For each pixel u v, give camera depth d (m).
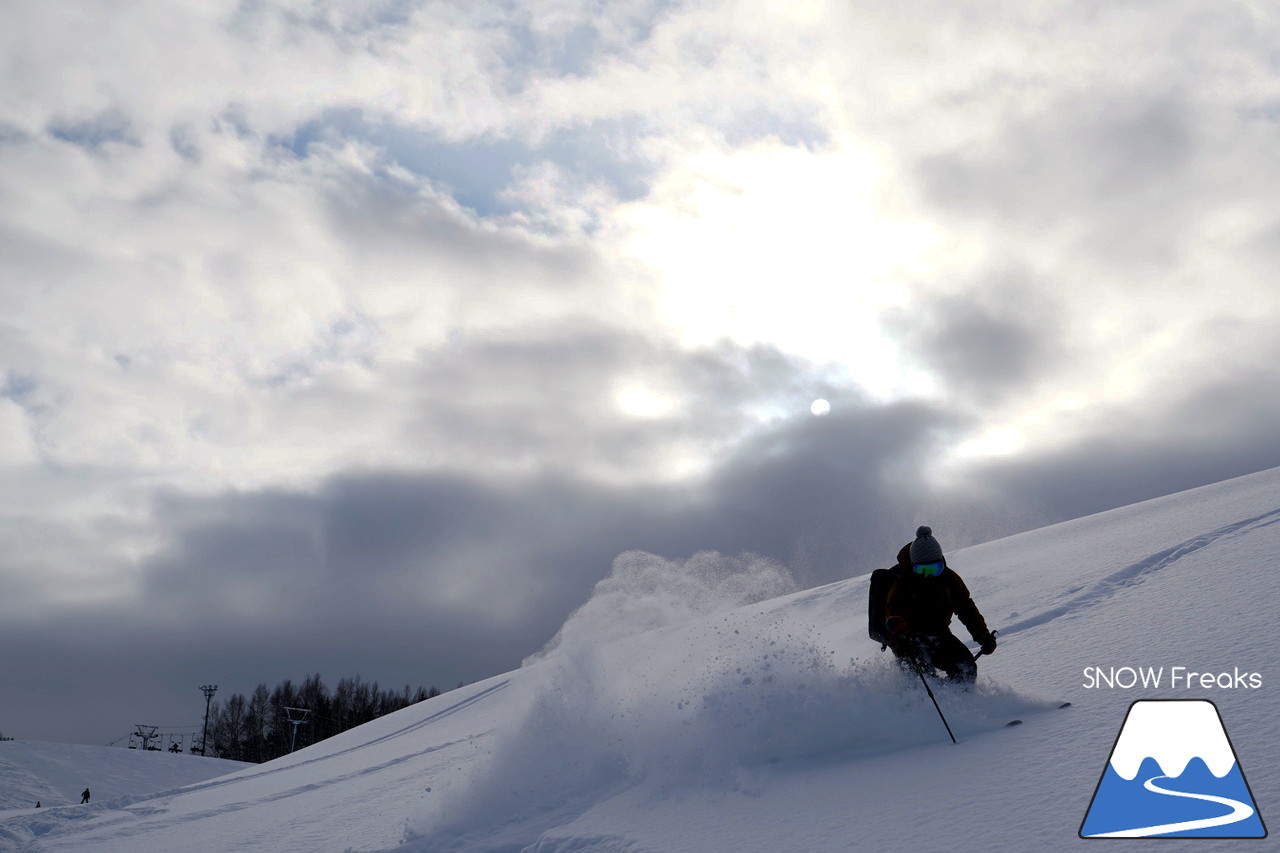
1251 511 8.96
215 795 13.27
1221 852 2.49
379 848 5.74
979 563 13.23
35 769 51.12
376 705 94.31
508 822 5.46
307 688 92.62
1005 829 3.02
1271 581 5.62
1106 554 9.91
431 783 8.35
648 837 4.15
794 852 3.36
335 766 13.92
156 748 81.00
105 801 13.64
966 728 4.61
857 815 3.61
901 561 5.46
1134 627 5.71
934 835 3.14
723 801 4.47
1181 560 7.55
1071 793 3.19
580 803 5.38
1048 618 7.11
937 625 5.26
